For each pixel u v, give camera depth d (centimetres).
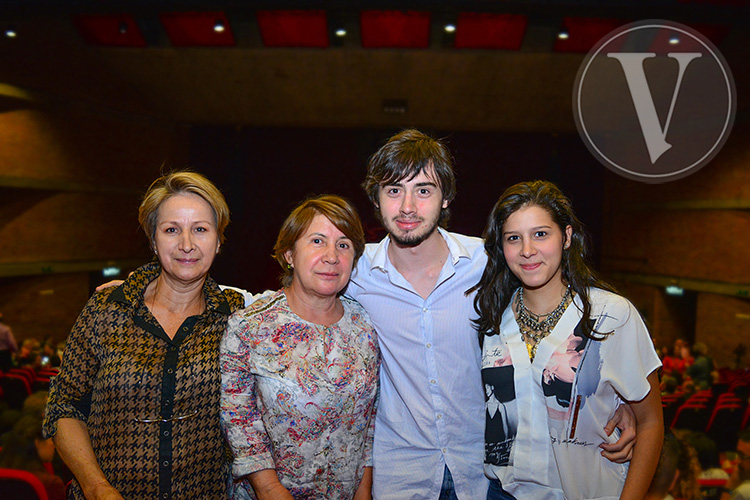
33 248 1088
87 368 162
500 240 183
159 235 164
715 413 592
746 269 1030
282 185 1559
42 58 993
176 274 163
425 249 194
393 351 197
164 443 157
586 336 165
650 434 165
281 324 167
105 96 1191
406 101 1241
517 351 176
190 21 975
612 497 170
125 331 161
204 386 163
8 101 997
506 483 178
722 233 1084
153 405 157
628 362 163
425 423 195
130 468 155
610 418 170
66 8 799
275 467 164
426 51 1025
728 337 1094
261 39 1027
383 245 202
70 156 1134
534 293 177
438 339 194
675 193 1220
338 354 168
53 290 1144
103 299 167
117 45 1031
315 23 969
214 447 166
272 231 1566
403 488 197
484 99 1220
